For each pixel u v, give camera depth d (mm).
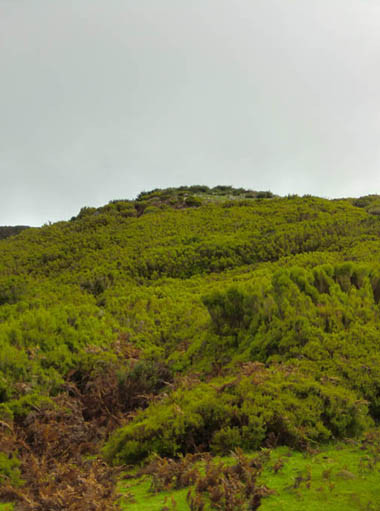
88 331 8094
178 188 35875
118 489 3125
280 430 3883
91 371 6590
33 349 6777
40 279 15719
